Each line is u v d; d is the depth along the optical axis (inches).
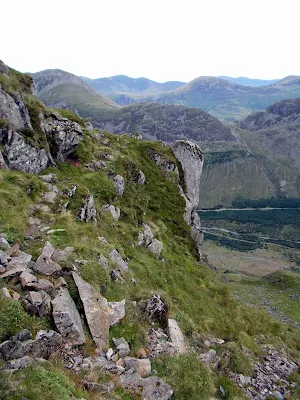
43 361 346.0
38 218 713.6
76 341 411.8
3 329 358.3
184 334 665.0
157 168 1847.9
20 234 593.3
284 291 3422.7
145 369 440.1
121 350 456.8
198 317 858.1
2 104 933.2
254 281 4190.5
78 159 1283.2
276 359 848.9
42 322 405.7
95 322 462.6
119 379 396.8
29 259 508.7
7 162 882.8
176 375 460.4
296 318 2166.6
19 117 986.7
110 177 1314.0
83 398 319.9
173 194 1710.1
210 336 765.3
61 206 807.7
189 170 2012.8
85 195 919.7
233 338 853.8
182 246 1425.9
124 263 770.8
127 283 665.0
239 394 565.6
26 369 316.5
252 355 810.2
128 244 975.0
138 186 1555.1
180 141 2044.8
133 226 1124.5
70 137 1197.7
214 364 620.4
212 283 1275.8
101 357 419.8
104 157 1496.1
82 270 565.0
